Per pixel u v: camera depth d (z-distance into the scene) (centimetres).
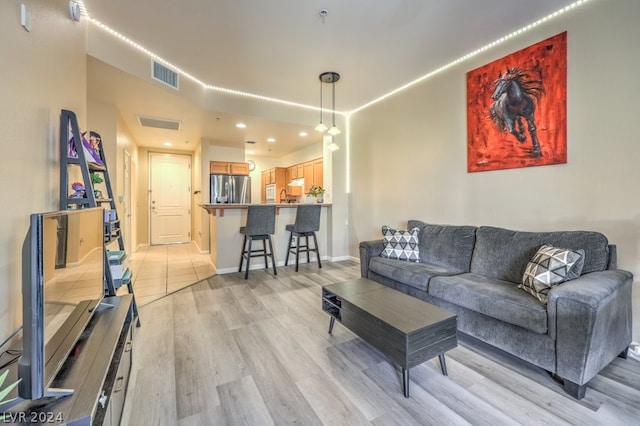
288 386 171
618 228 214
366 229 482
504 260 249
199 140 579
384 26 260
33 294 92
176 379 177
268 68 338
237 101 409
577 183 234
